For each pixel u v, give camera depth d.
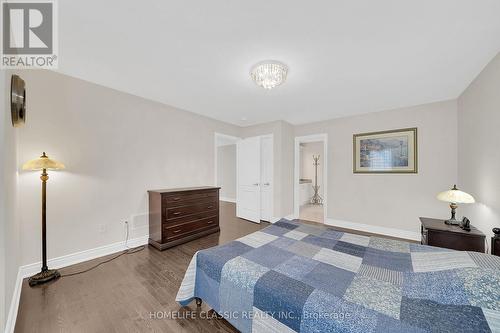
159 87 2.64
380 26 1.49
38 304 1.67
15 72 1.78
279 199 4.27
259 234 2.04
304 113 3.81
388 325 0.86
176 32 1.58
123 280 2.04
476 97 2.32
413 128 3.31
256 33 1.59
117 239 2.74
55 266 2.24
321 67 2.09
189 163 3.70
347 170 3.98
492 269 1.09
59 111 2.28
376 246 1.72
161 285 1.96
